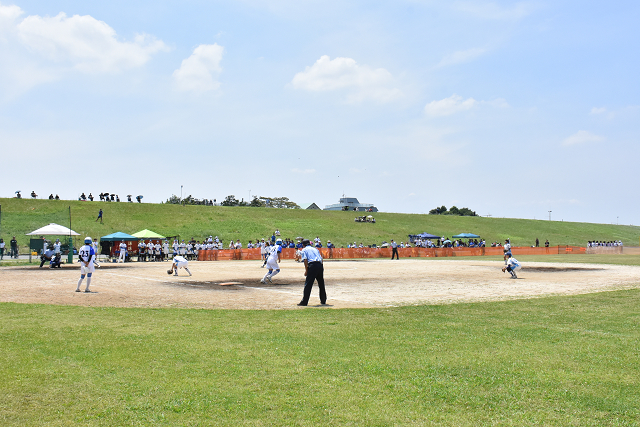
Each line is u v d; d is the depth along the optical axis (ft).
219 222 225.56
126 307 37.76
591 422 14.79
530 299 43.34
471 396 16.99
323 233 229.66
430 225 279.69
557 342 25.16
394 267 96.94
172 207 239.09
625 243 288.51
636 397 16.90
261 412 15.43
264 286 56.54
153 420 14.75
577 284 59.47
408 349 23.47
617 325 30.12
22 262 106.32
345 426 14.39
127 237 123.95
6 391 17.07
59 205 208.33
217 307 38.52
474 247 173.47
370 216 269.85
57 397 16.58
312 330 28.07
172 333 26.96
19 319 31.48
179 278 67.97
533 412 15.57
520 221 320.50
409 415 15.26
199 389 17.48
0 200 203.41
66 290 50.78
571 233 297.53
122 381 18.34
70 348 23.22
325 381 18.53
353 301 42.75
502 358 21.85
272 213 259.19
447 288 54.70
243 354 22.35
